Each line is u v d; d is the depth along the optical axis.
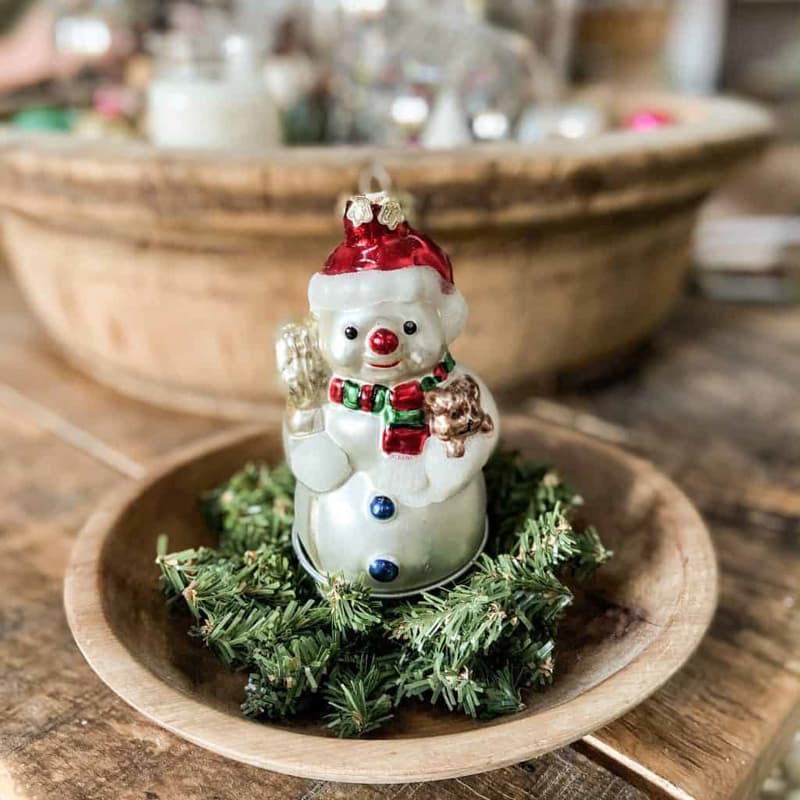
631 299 0.52
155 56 0.61
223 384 0.50
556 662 0.30
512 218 0.43
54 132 0.49
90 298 0.50
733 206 0.94
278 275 0.45
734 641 0.35
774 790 0.34
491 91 0.55
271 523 0.34
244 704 0.28
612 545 0.34
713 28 1.04
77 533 0.42
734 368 0.59
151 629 0.31
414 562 0.30
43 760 0.30
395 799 0.28
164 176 0.41
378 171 0.41
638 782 0.30
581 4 0.83
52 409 0.54
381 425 0.29
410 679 0.28
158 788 0.29
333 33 0.65
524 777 0.29
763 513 0.43
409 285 0.28
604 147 0.44
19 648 0.35
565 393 0.55
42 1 0.67
